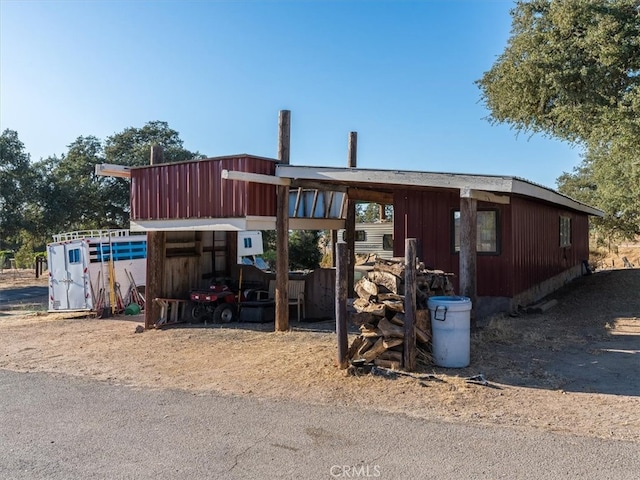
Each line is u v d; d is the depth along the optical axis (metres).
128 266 13.95
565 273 14.81
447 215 10.02
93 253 13.12
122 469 3.56
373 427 4.25
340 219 12.38
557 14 15.38
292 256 23.03
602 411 4.54
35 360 7.26
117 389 5.60
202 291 11.20
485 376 5.63
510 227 9.59
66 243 13.32
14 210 29.92
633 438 3.92
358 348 6.05
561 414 4.48
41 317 13.12
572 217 15.95
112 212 32.94
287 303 9.09
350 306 6.29
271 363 6.45
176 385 5.70
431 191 9.99
